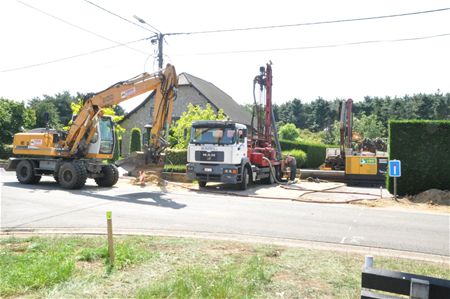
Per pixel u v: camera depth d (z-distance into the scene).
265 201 13.33
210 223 9.05
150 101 38.22
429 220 10.38
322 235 8.15
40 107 50.88
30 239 6.72
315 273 5.19
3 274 4.69
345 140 25.94
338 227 9.07
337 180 23.06
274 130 22.02
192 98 36.31
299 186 19.39
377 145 28.98
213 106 35.59
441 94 90.19
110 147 16.86
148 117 38.38
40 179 17.50
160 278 4.79
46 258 5.40
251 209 11.38
